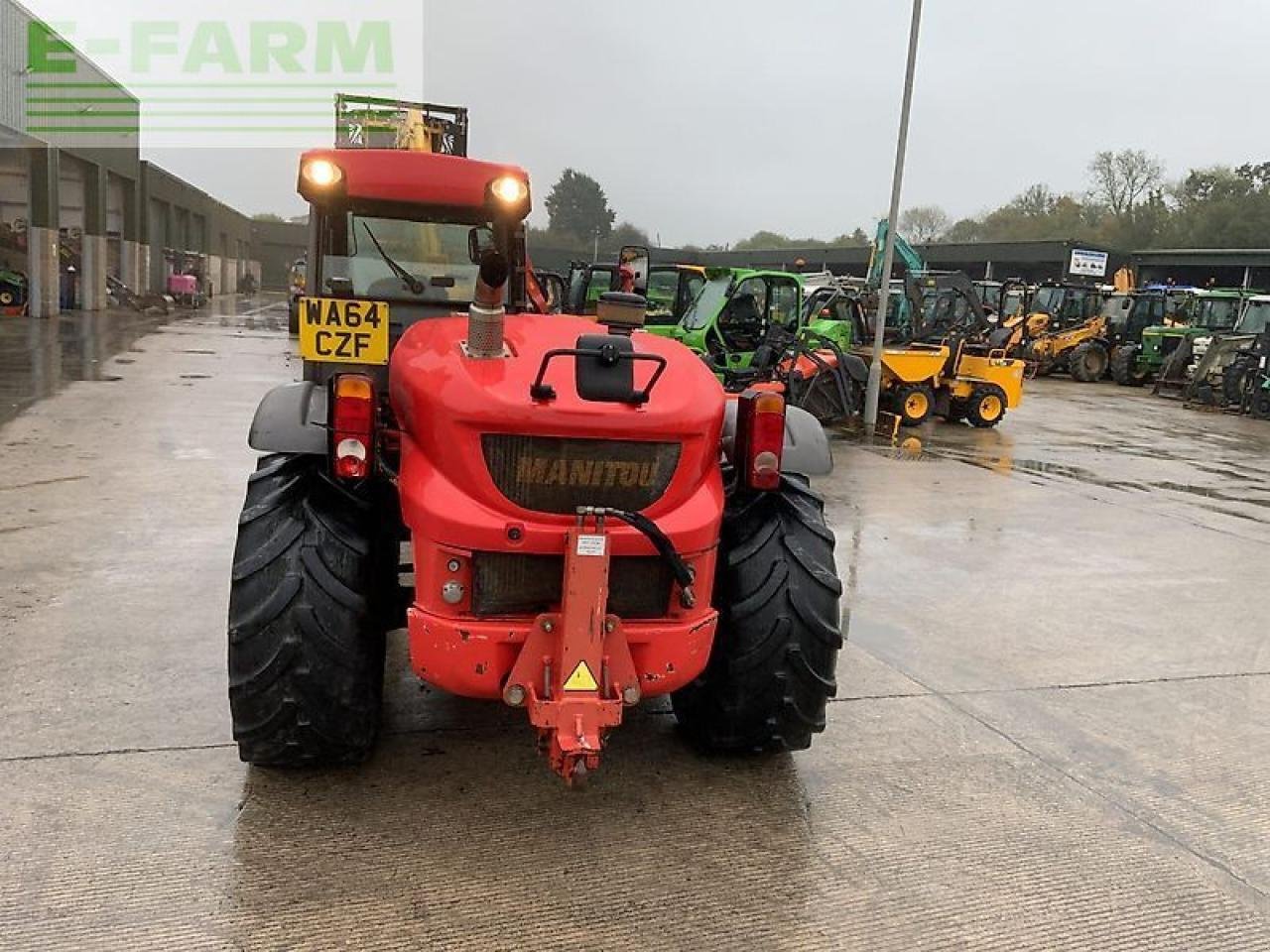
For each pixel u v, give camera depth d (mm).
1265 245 53000
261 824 2986
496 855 2922
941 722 4062
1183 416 18172
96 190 28641
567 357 3164
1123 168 59438
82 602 4746
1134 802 3504
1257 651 5207
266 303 44688
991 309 24953
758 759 3625
